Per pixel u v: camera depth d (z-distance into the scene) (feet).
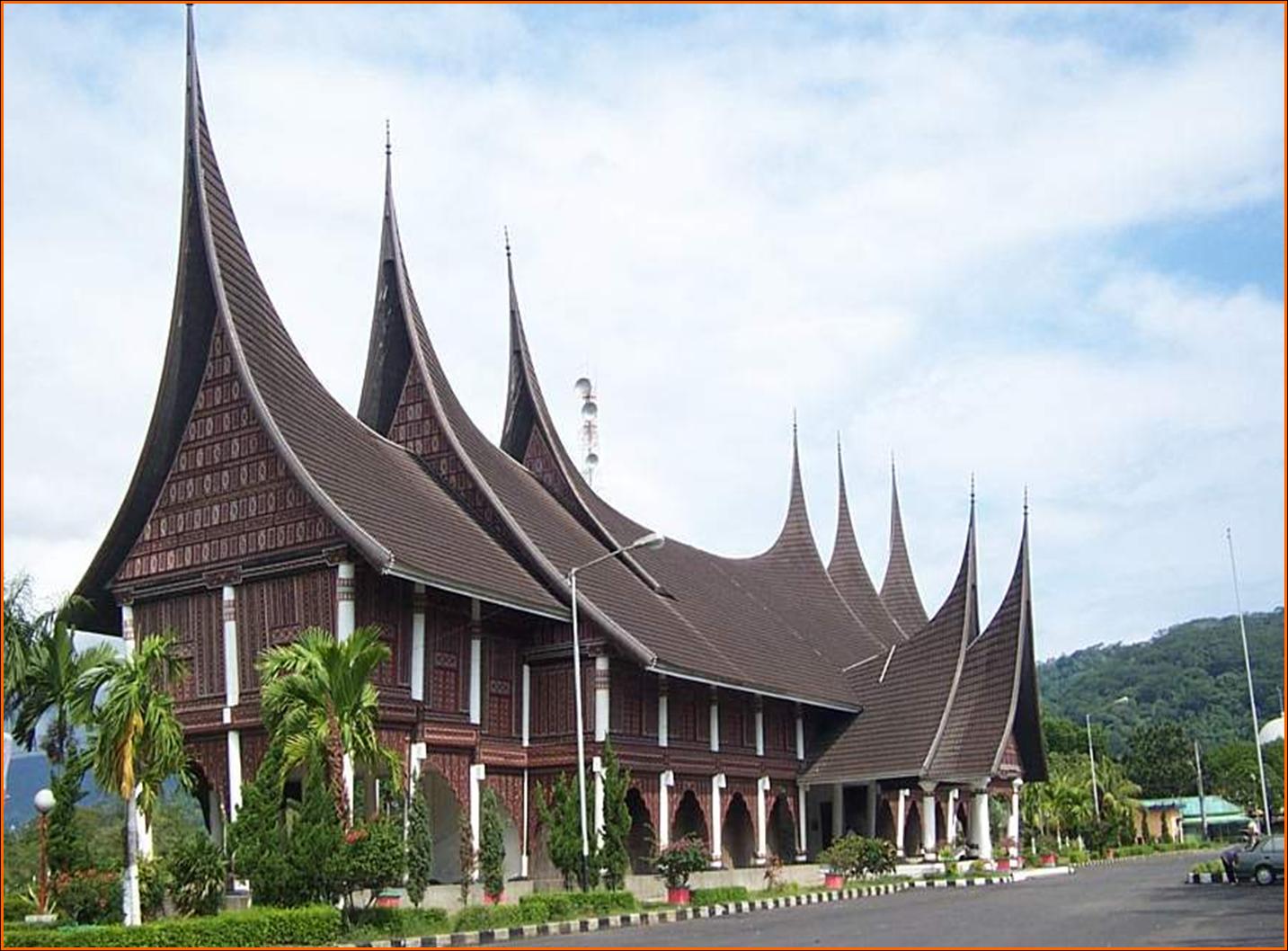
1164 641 638.12
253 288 110.93
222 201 109.70
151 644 85.76
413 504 115.65
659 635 130.00
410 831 94.32
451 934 81.00
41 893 87.40
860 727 164.35
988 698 161.89
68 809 89.61
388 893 93.09
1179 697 556.51
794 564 209.36
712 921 93.50
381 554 98.07
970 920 83.51
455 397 138.51
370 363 133.28
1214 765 387.34
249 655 104.99
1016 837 174.70
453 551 112.16
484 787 110.32
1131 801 288.92
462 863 103.55
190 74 108.78
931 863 150.92
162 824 103.40
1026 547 164.45
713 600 163.53
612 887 107.76
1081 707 579.07
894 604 243.40
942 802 187.32
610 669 122.52
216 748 106.11
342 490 105.40
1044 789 245.65
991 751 158.20
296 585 103.65
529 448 154.20
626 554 149.38
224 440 109.19
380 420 132.87
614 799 111.34
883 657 171.94
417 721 104.58
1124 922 79.46
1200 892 113.50
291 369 112.88
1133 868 180.04
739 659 145.79
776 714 156.66
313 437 109.19
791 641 173.37
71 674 101.81
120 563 114.11
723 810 140.46
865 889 126.82
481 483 127.13
